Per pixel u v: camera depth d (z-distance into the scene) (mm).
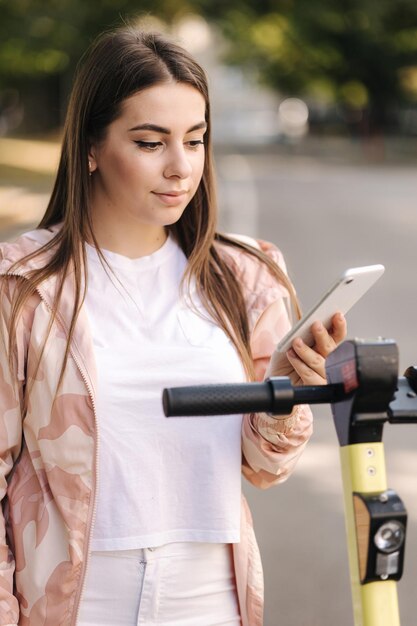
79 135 2324
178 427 2260
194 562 2270
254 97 71938
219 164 37781
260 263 2492
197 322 2369
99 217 2381
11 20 29812
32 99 50312
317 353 2068
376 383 1751
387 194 25797
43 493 2256
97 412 2211
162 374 2273
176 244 2443
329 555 4781
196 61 2285
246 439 2312
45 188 23656
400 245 15750
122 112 2246
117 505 2223
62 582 2201
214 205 2438
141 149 2260
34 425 2252
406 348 8562
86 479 2209
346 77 48281
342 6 44094
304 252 14695
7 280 2285
